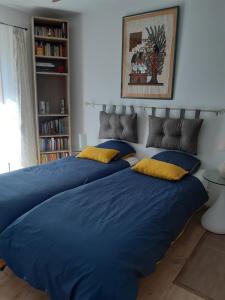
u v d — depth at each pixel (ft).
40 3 10.19
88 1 9.91
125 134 10.63
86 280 3.86
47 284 4.32
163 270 6.06
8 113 11.12
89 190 6.68
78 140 13.15
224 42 8.15
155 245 4.76
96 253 4.11
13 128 11.38
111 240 4.39
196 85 8.95
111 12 10.52
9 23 10.85
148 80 9.96
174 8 8.80
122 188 6.94
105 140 12.03
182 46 8.98
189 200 6.85
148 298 5.21
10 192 6.43
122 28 10.22
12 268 5.00
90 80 11.94
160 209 5.74
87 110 12.43
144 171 8.18
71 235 4.55
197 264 6.32
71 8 10.75
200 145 9.12
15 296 5.22
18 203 5.98
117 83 11.02
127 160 10.19
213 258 6.56
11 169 11.61
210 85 8.65
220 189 8.64
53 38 11.23
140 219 5.21
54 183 7.26
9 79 10.93
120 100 11.07
